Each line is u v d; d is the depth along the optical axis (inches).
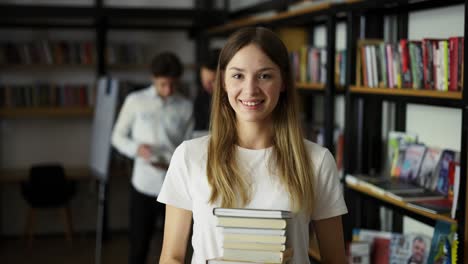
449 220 107.2
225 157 70.5
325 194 71.9
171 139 170.9
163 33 281.9
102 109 210.2
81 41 269.9
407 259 128.1
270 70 67.4
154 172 165.0
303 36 200.1
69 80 272.2
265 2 213.9
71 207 274.4
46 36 269.0
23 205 272.4
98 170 206.8
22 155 272.7
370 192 133.4
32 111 256.5
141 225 168.1
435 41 113.4
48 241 259.0
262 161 70.7
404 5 141.0
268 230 64.0
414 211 118.3
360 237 138.6
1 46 255.0
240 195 69.2
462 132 100.7
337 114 189.2
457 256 101.4
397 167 139.9
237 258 64.7
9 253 238.2
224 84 72.1
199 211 70.5
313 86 166.7
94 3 272.5
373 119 150.7
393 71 126.7
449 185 119.9
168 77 167.5
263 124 71.6
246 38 67.7
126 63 268.5
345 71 143.8
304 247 70.7
